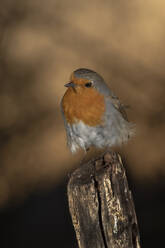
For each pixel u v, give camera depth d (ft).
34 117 48.01
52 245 38.37
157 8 52.21
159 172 42.65
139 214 39.29
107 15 52.49
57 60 50.70
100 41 51.34
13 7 51.21
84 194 19.83
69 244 38.11
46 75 49.98
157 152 43.96
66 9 52.75
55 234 39.29
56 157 45.96
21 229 40.32
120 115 27.76
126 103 47.57
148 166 43.09
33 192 43.83
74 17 52.60
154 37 50.88
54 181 44.21
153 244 36.70
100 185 19.89
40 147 46.62
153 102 47.47
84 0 53.16
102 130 26.84
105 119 26.68
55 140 47.03
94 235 19.86
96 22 52.26
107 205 19.83
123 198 20.18
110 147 27.84
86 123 26.50
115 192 20.02
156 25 51.42
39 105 48.55
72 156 45.47
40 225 40.40
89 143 27.40
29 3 51.72
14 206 42.73
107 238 19.79
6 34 50.67
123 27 51.85
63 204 41.91
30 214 41.65
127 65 49.78
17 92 48.67
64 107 26.63
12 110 47.91
